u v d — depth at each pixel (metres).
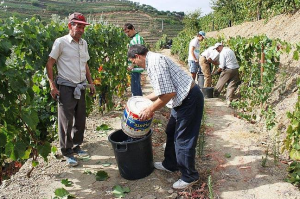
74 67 4.14
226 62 7.87
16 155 3.62
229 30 17.28
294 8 10.67
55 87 4.05
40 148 3.94
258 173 4.16
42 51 4.26
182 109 3.44
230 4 20.31
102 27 7.02
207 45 12.73
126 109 3.71
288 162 4.50
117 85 8.14
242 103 7.23
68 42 4.09
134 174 3.97
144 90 10.62
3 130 3.55
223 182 3.95
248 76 7.66
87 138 5.36
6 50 3.42
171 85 3.27
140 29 60.12
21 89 3.60
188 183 3.71
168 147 4.05
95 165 4.43
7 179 4.46
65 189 3.82
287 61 7.56
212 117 6.86
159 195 3.67
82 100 4.41
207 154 4.79
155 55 3.31
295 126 4.25
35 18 4.48
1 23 3.68
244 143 5.21
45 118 4.88
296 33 8.90
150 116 3.55
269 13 13.00
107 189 3.83
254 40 7.14
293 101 5.95
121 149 3.81
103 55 6.88
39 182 4.02
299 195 3.61
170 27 66.69
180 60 20.17
